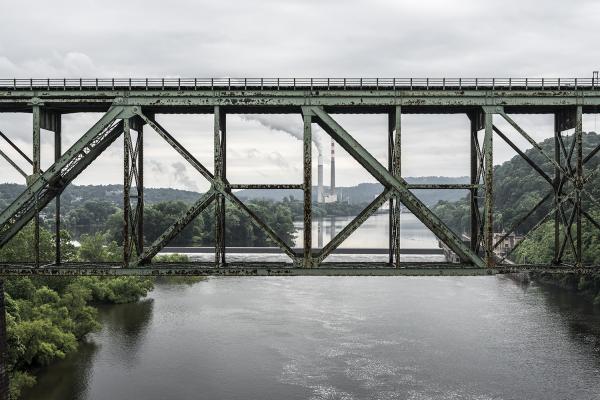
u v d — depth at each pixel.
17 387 42.16
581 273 26.61
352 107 28.02
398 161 26.50
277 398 41.47
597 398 41.06
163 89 26.91
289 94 26.80
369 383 43.91
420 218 26.75
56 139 30.31
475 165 29.31
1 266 27.33
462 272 26.47
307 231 26.56
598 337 55.91
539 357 49.69
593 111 28.42
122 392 42.94
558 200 28.11
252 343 54.19
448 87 26.86
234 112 29.53
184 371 47.12
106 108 29.30
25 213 27.58
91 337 57.09
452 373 45.84
